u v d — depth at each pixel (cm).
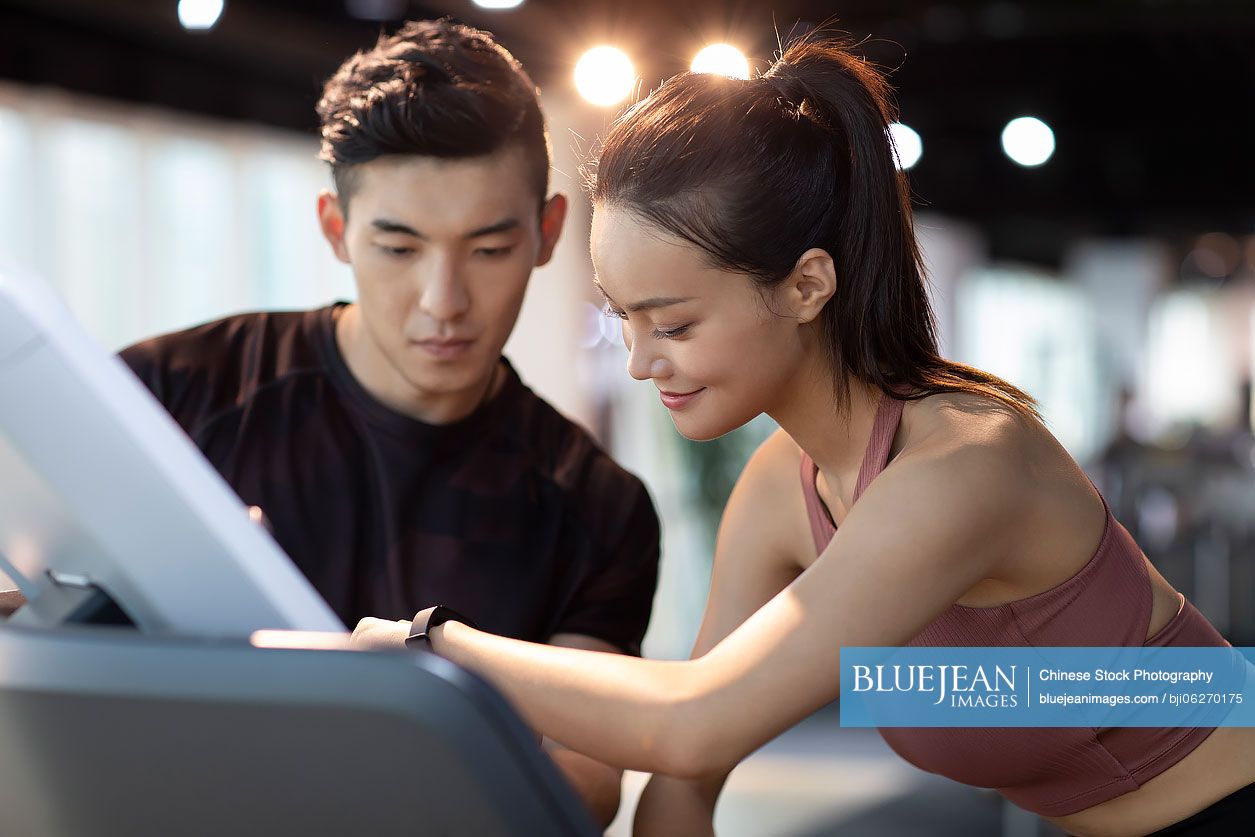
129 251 468
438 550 147
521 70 143
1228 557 799
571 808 56
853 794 444
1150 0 511
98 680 57
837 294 107
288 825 57
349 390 150
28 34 423
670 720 90
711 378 102
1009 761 120
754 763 485
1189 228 1134
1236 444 874
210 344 152
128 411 75
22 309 73
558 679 92
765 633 93
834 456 115
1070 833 130
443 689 54
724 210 97
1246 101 703
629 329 104
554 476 154
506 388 156
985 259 1125
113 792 59
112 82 455
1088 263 1353
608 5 445
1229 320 1434
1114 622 112
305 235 547
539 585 149
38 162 432
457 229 133
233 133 509
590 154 109
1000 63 617
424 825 56
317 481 147
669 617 629
